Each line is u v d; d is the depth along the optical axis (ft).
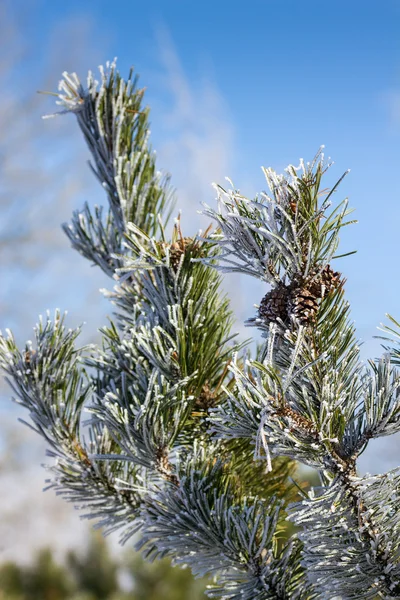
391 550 3.29
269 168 3.23
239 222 3.23
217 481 3.72
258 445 3.15
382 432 3.28
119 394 3.73
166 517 3.64
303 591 3.54
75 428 3.93
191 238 3.82
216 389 3.90
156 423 3.62
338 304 3.36
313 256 3.24
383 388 3.26
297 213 3.20
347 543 3.32
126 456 3.68
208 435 3.86
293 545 3.65
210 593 3.61
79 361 3.95
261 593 3.57
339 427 3.31
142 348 3.72
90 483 3.92
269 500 3.86
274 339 3.32
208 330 3.84
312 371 3.29
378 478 3.27
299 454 3.28
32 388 3.88
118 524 3.96
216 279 3.87
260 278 3.28
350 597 3.30
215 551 3.59
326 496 3.28
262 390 3.20
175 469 3.73
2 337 3.90
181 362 3.71
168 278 3.79
